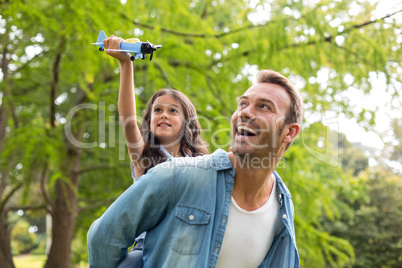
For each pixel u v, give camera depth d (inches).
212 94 346.3
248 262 92.9
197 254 83.4
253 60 308.8
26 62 369.1
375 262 744.3
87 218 465.7
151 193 84.8
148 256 88.5
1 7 257.6
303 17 305.6
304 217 373.7
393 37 301.4
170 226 85.5
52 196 455.2
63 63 350.3
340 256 373.7
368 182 804.0
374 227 746.8
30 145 313.1
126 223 86.0
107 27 257.8
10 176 425.4
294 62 310.5
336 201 504.4
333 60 315.6
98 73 339.0
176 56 325.7
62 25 290.2
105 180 466.0
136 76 355.6
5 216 396.5
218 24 447.8
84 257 462.6
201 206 85.2
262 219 91.7
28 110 461.1
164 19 306.3
